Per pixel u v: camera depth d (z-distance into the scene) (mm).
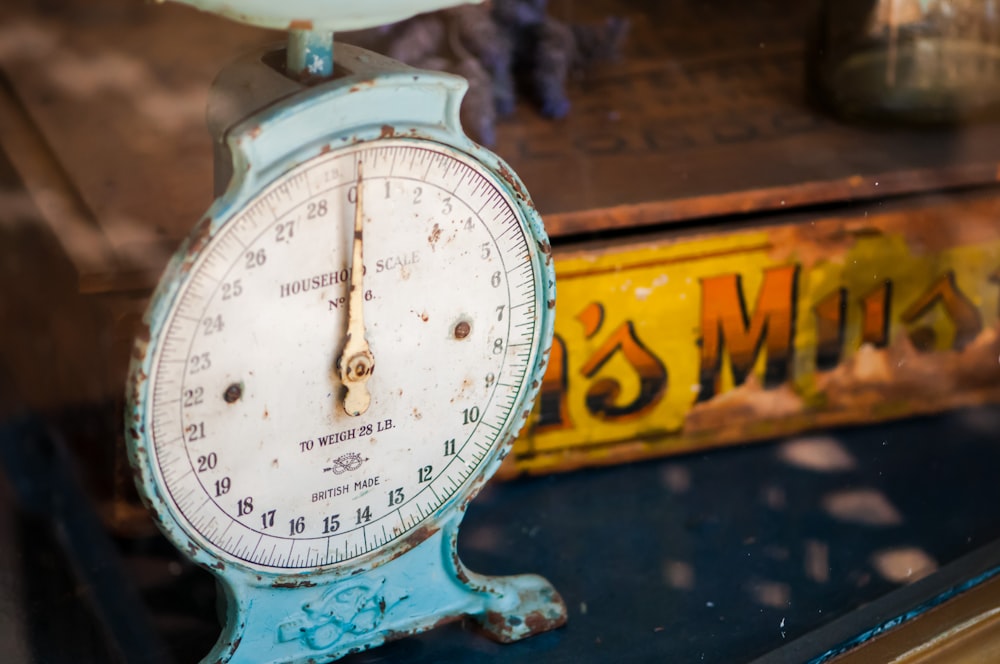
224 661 905
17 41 1171
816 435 1144
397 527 917
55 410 1101
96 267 987
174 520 851
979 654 1008
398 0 795
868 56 1171
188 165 1077
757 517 1075
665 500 1085
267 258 832
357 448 887
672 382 1100
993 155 1130
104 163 1073
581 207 1050
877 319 1129
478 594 966
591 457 1103
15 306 1120
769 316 1104
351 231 846
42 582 1006
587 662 964
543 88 1159
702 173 1098
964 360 1161
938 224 1115
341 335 861
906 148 1137
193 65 1172
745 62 1249
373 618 938
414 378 888
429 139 843
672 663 964
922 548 1056
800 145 1138
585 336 1065
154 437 832
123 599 995
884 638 994
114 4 1216
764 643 980
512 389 921
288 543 889
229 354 839
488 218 875
